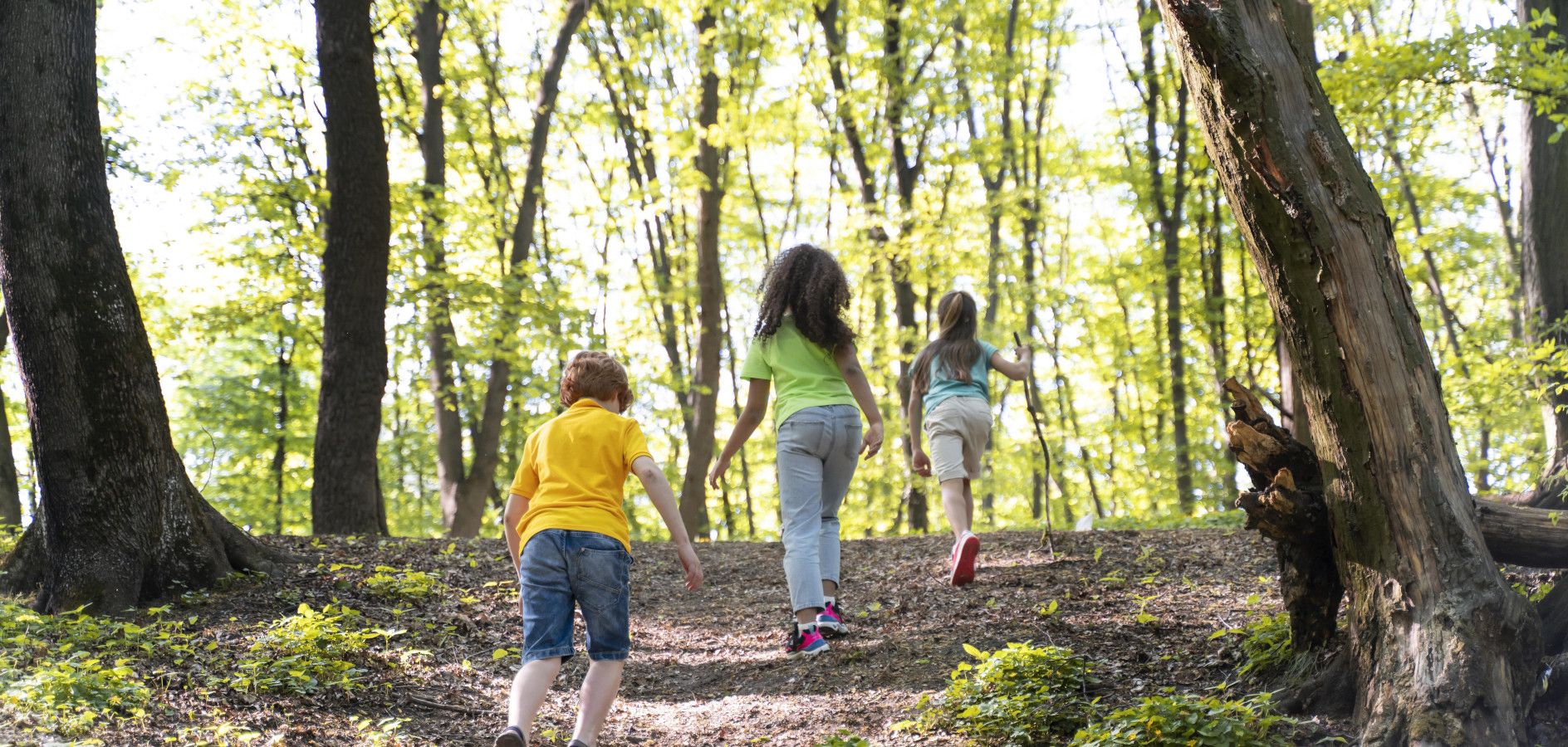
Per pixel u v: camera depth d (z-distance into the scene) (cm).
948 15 1565
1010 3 1708
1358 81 930
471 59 1752
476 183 1836
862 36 1714
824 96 1675
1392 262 325
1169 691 374
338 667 447
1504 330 1446
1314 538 352
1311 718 335
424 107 1565
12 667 382
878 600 614
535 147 1562
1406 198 1559
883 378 1944
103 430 546
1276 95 320
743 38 1539
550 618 337
